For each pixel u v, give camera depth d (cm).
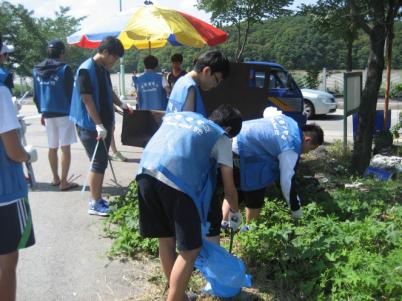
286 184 408
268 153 421
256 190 447
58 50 606
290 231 401
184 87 403
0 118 267
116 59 527
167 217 311
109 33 702
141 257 425
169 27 652
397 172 701
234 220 355
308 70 2309
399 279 323
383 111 941
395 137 922
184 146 296
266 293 360
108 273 396
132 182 609
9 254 286
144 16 669
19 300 354
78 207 558
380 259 356
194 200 295
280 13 1620
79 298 358
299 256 374
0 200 274
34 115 1550
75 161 812
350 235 405
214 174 316
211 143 303
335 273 347
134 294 363
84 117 522
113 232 473
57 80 596
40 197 596
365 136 738
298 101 1064
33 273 395
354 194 549
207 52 394
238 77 783
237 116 338
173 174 292
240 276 333
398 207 489
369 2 734
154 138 312
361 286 329
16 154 274
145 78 802
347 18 813
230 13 1644
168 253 332
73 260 420
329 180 675
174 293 299
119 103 606
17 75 2280
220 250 333
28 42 2262
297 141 415
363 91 736
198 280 374
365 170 733
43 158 831
